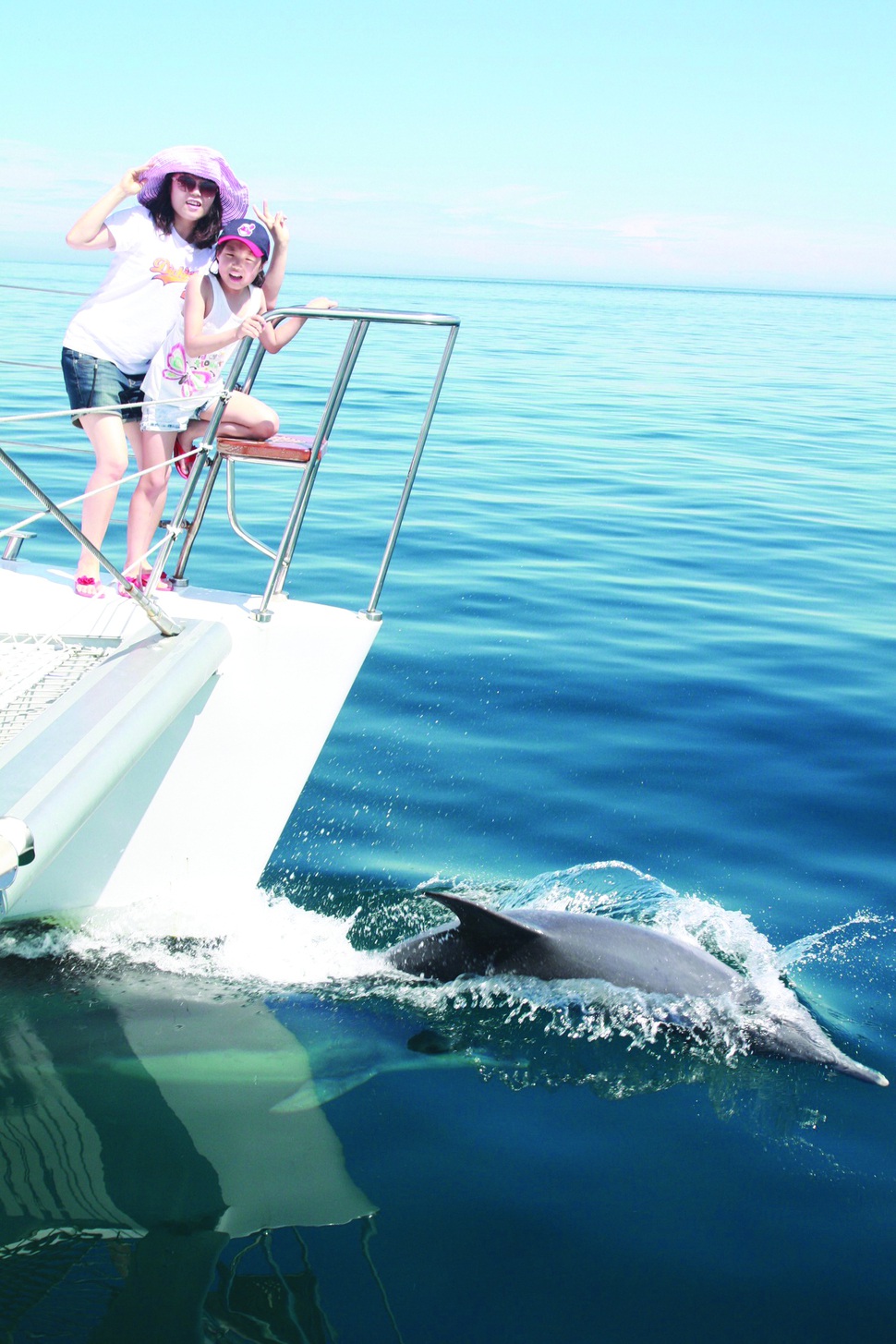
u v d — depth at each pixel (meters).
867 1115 4.34
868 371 40.31
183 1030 4.70
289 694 5.37
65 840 3.59
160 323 5.38
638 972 5.13
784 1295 3.40
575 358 37.38
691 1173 3.95
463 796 6.92
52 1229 3.48
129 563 5.41
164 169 5.15
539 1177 3.89
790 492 16.91
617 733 7.89
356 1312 3.23
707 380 33.50
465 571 11.53
